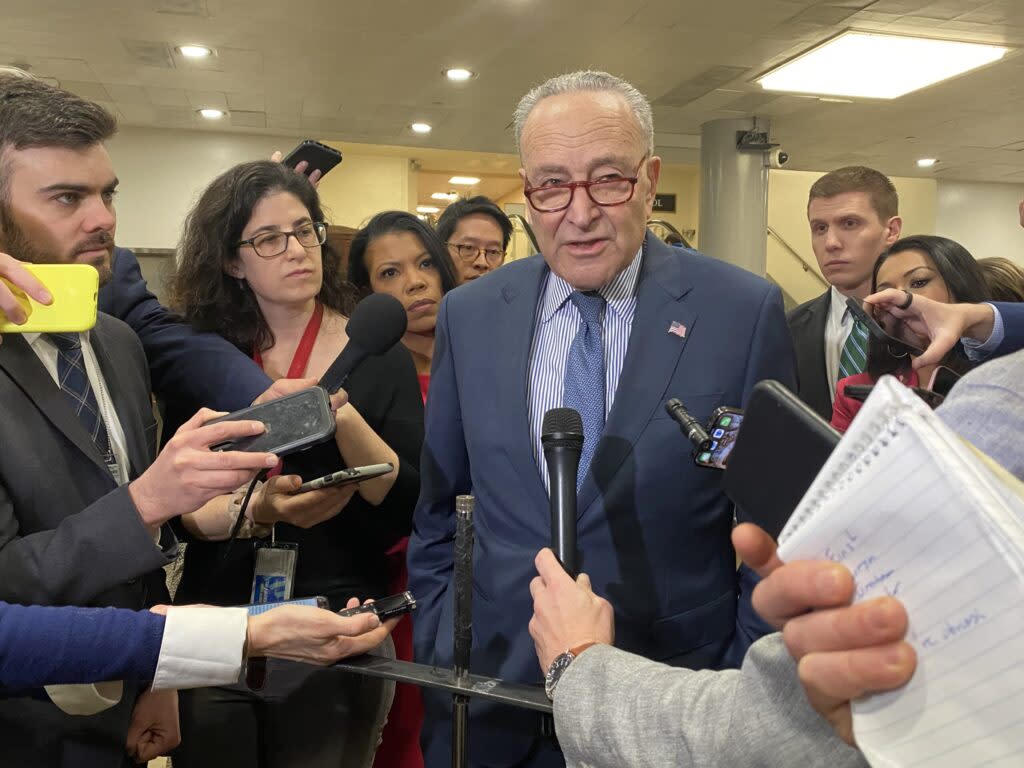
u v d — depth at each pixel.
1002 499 0.45
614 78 1.30
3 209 1.24
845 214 2.76
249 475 1.10
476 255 3.06
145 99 8.19
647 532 1.27
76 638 1.04
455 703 1.11
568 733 0.89
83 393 1.30
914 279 2.27
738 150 8.79
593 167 1.23
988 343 1.30
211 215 1.81
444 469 1.51
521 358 1.38
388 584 1.89
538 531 1.30
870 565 0.49
